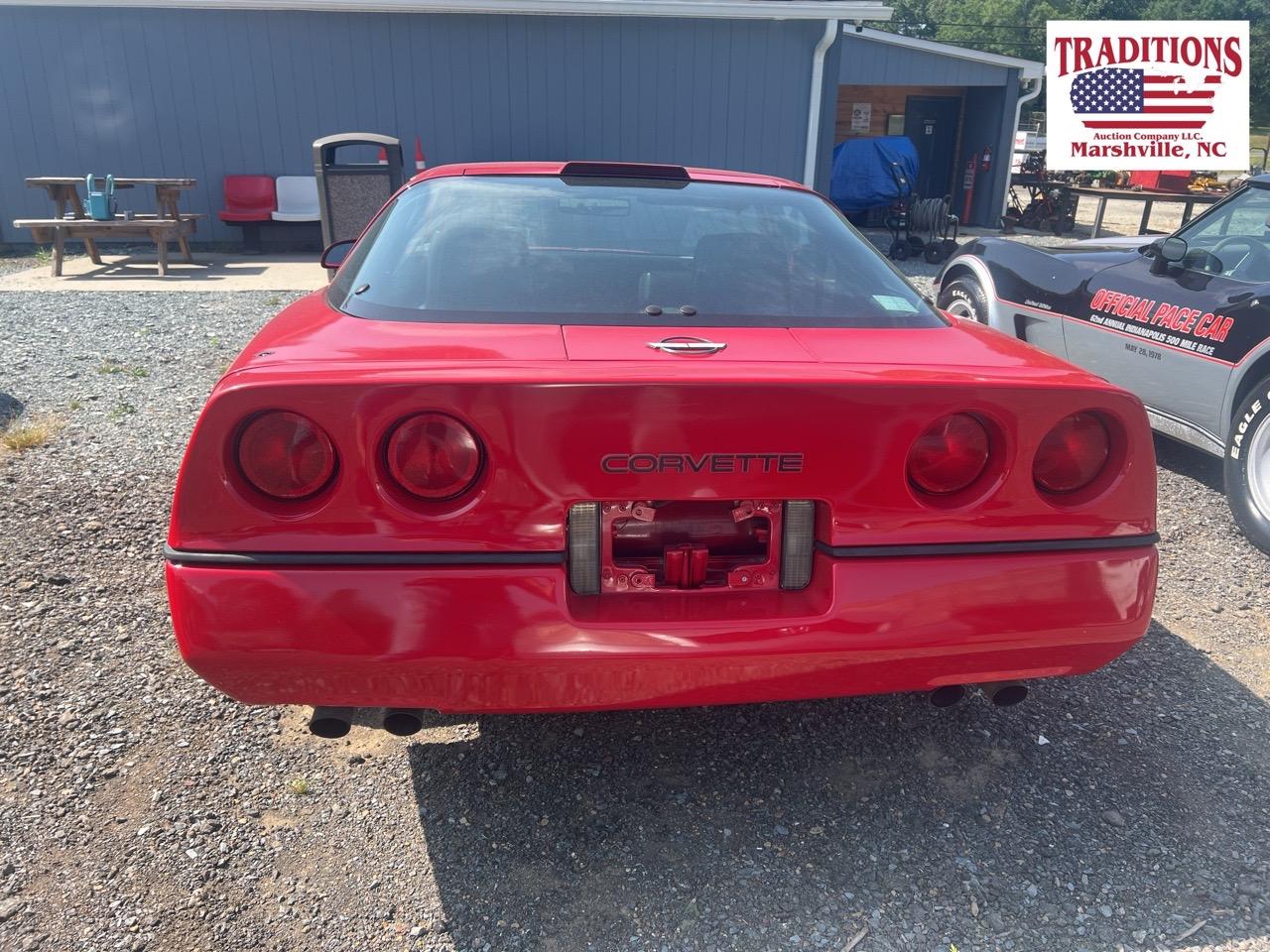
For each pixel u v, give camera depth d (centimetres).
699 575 183
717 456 172
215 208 1205
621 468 170
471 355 179
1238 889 198
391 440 167
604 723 252
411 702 178
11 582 307
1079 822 217
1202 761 240
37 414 482
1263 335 369
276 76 1165
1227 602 328
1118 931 187
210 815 211
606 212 253
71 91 1145
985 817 219
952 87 1875
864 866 203
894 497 180
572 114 1216
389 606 168
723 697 186
